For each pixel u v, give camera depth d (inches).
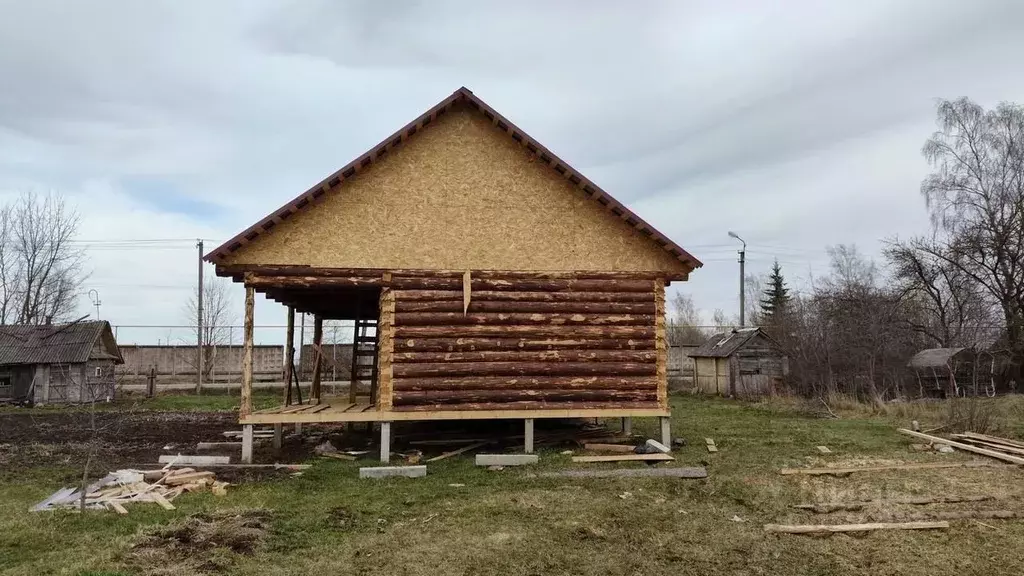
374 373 591.2
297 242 510.6
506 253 535.8
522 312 531.8
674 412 853.8
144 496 382.9
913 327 1166.3
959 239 1137.4
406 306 518.0
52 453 546.0
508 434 616.7
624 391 537.3
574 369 531.8
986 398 872.3
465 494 400.8
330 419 502.6
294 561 283.6
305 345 1272.1
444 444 576.1
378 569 276.1
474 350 522.0
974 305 1168.2
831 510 366.6
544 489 411.5
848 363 982.4
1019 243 1059.9
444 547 303.0
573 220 546.9
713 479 436.5
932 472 454.9
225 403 1019.3
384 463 494.0
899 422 711.1
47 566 267.6
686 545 311.0
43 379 1023.6
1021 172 1106.1
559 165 533.0
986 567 285.1
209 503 375.2
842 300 1135.0
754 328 1165.7
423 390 512.1
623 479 435.2
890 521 347.3
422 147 534.9
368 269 516.7
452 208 533.3
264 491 406.3
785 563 289.7
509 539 314.5
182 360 1408.7
